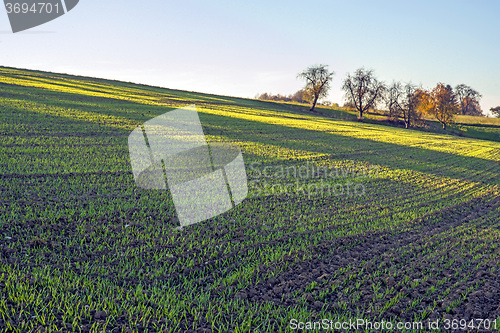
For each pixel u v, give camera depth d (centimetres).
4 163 1585
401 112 8025
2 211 1020
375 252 998
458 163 3231
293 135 3841
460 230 1277
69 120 2867
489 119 9638
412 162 3012
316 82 8319
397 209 1507
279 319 638
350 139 4094
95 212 1094
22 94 3747
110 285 699
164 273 772
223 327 598
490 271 898
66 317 577
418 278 847
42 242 835
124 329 566
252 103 7788
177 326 584
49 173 1505
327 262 905
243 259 871
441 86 7931
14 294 615
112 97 4747
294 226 1155
